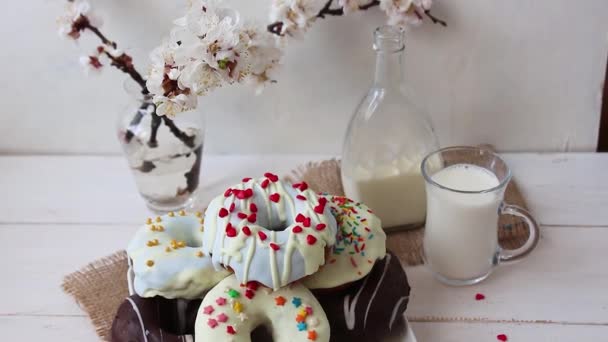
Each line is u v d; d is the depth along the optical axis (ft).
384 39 2.44
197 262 2.22
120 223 2.73
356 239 2.28
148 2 2.71
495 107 2.89
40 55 2.85
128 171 2.98
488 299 2.40
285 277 2.12
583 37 2.74
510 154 2.98
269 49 2.42
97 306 2.39
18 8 2.75
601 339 2.27
